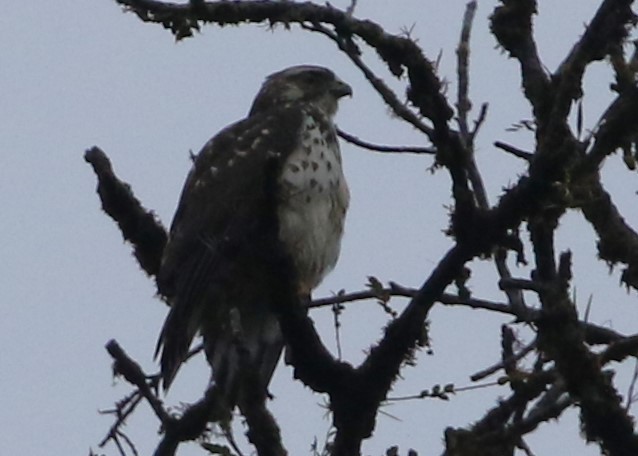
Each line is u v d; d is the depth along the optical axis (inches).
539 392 357.1
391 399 365.4
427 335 370.9
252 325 494.6
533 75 395.2
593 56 383.6
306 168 559.5
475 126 399.5
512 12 410.3
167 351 497.0
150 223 487.5
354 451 366.3
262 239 354.3
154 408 386.6
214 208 546.6
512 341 388.8
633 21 393.4
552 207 356.5
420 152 423.5
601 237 443.5
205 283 500.1
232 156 565.0
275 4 414.3
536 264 359.6
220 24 421.4
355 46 411.5
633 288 442.9
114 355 390.3
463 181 366.3
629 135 371.2
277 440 325.4
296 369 364.8
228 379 386.0
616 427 338.6
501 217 359.3
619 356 354.0
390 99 407.2
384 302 379.2
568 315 342.6
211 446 335.0
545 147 352.8
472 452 350.6
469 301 387.9
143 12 421.1
